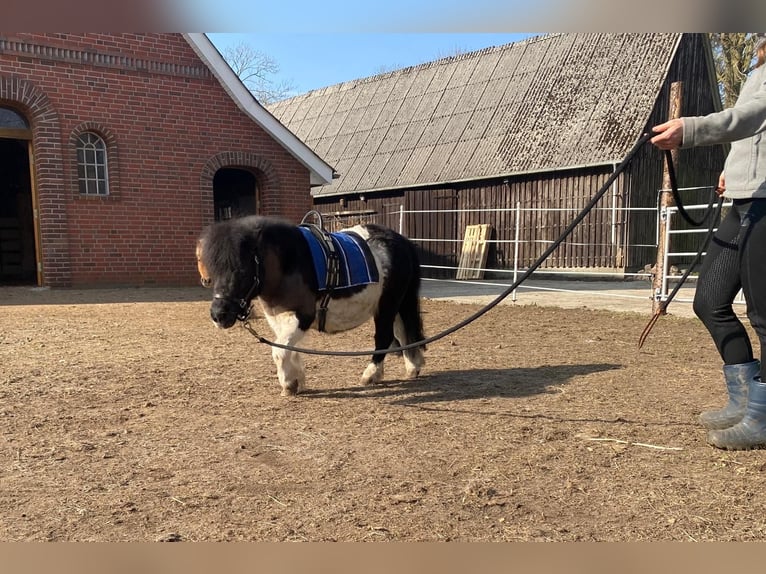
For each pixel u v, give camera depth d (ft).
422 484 9.86
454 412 13.97
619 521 8.60
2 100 35.24
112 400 14.78
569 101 60.03
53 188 36.58
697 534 8.22
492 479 10.08
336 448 11.56
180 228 41.32
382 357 16.65
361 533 8.21
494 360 20.07
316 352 13.41
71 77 36.83
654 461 10.91
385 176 70.54
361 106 86.17
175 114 40.65
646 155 52.44
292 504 9.11
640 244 52.75
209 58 40.88
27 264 56.18
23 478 10.05
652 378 17.34
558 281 53.98
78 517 8.66
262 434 12.36
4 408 14.01
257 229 13.53
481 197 61.57
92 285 38.34
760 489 9.66
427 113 74.33
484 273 59.82
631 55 58.54
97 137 38.75
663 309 12.76
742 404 11.83
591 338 24.22
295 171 45.85
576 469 10.52
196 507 9.00
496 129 63.87
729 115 9.98
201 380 16.88
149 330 24.84
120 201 38.99
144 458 10.99
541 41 69.05
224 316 12.85
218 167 42.60
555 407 14.37
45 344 21.65
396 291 16.47
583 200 54.49
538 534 8.22
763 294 10.85
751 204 10.78
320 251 14.67
